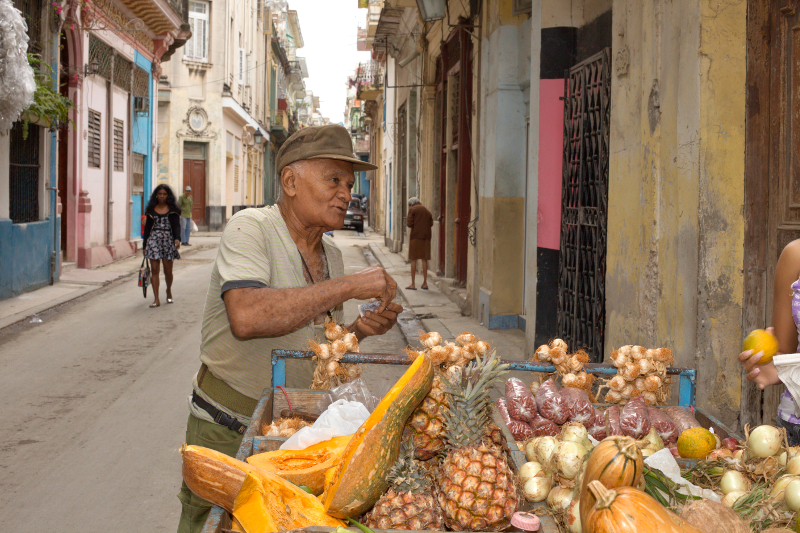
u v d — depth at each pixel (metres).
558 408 2.41
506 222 9.50
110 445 5.21
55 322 10.11
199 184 32.88
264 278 2.34
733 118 3.94
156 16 19.81
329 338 2.58
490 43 9.66
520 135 9.34
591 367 2.72
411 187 19.91
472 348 2.49
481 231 10.18
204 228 32.97
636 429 2.35
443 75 14.09
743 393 3.96
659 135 4.57
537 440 1.99
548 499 1.82
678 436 2.37
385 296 2.33
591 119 6.22
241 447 2.06
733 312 3.97
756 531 1.63
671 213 4.38
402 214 22.92
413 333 9.54
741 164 3.95
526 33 8.89
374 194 40.59
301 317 2.23
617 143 5.30
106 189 17.62
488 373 1.95
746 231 3.95
